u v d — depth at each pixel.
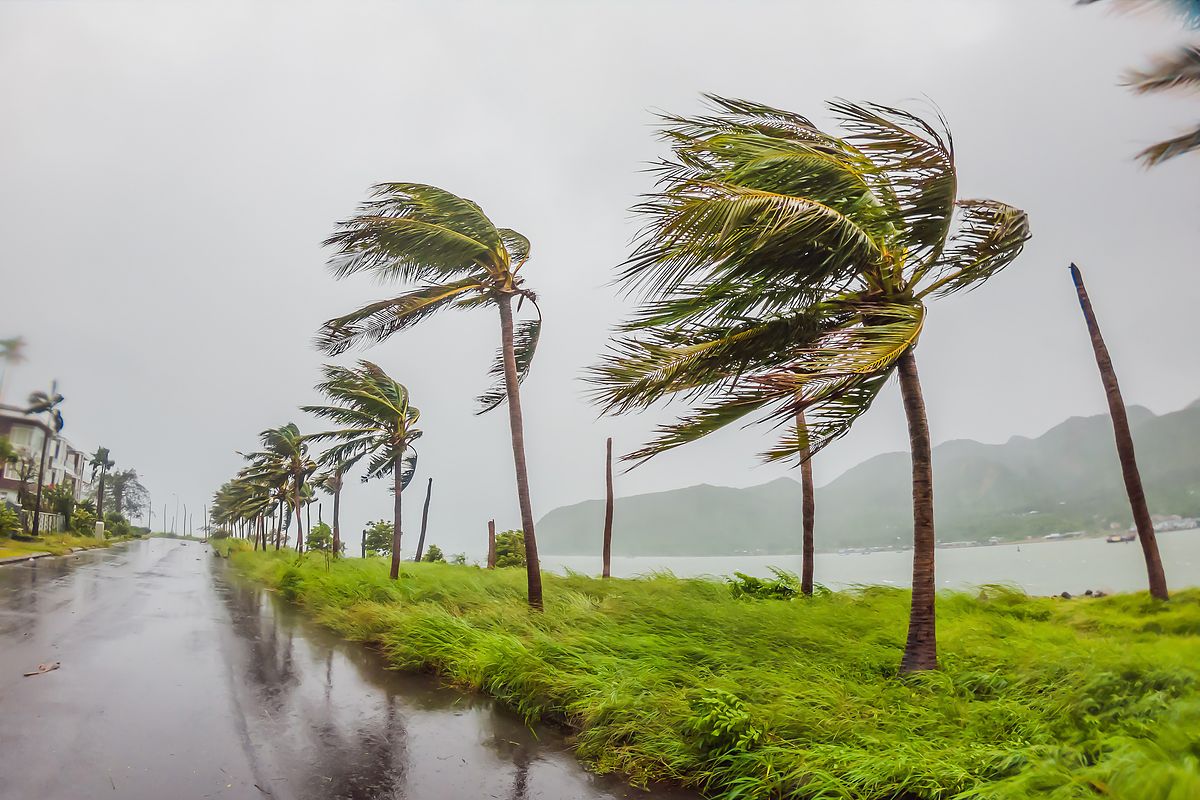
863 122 6.35
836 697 5.06
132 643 8.94
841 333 5.88
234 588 19.52
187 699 6.01
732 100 6.64
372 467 21.14
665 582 13.47
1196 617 8.12
